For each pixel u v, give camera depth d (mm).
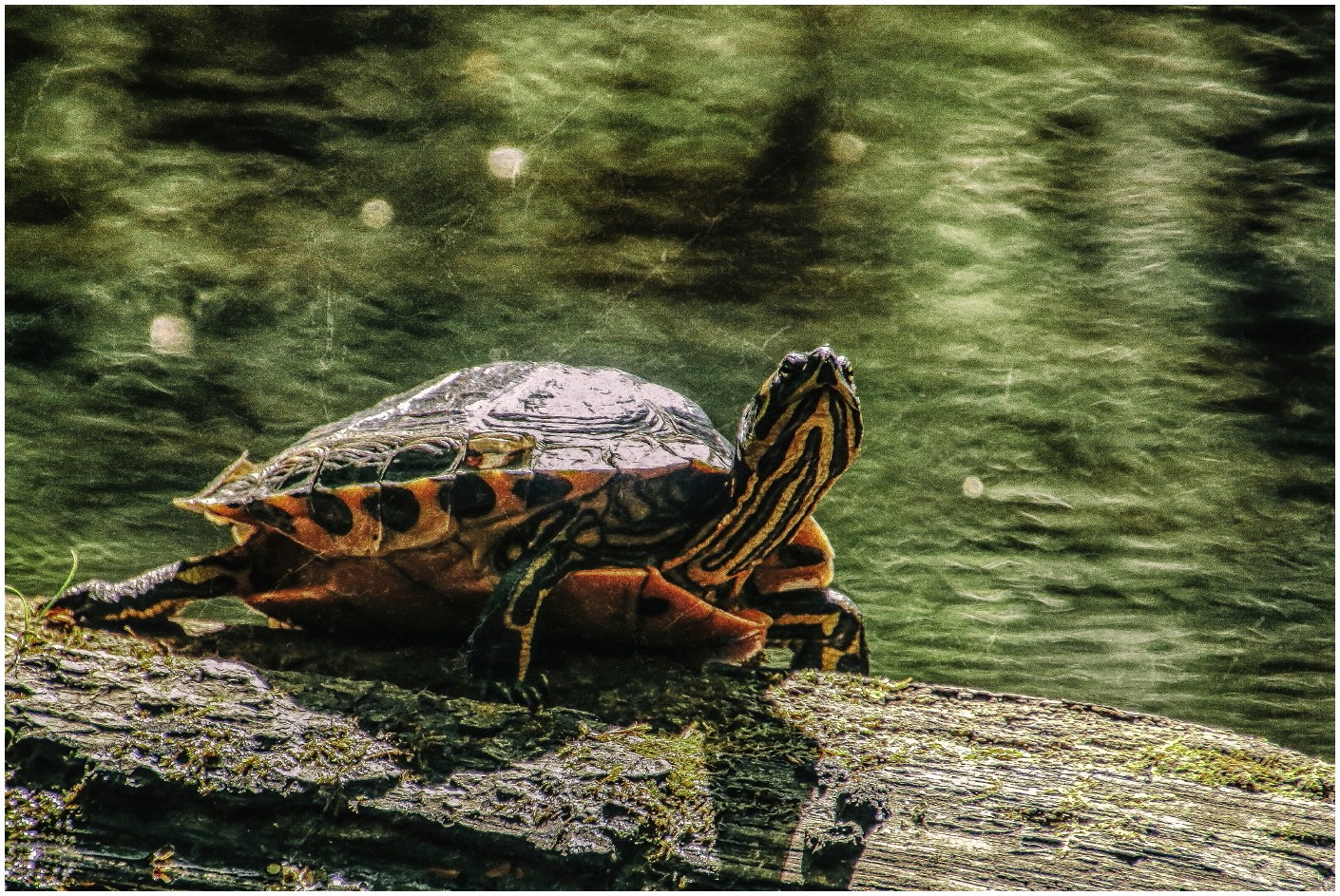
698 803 4738
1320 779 5137
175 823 4707
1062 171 18547
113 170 17781
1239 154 18734
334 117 19422
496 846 4566
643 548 5883
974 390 13031
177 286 14828
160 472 10609
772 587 6910
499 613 5555
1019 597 9438
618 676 5691
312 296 14750
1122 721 5602
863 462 11586
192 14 21312
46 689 5102
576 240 16703
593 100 20359
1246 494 11148
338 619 6148
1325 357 13781
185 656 5719
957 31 22562
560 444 6012
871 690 5766
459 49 21500
